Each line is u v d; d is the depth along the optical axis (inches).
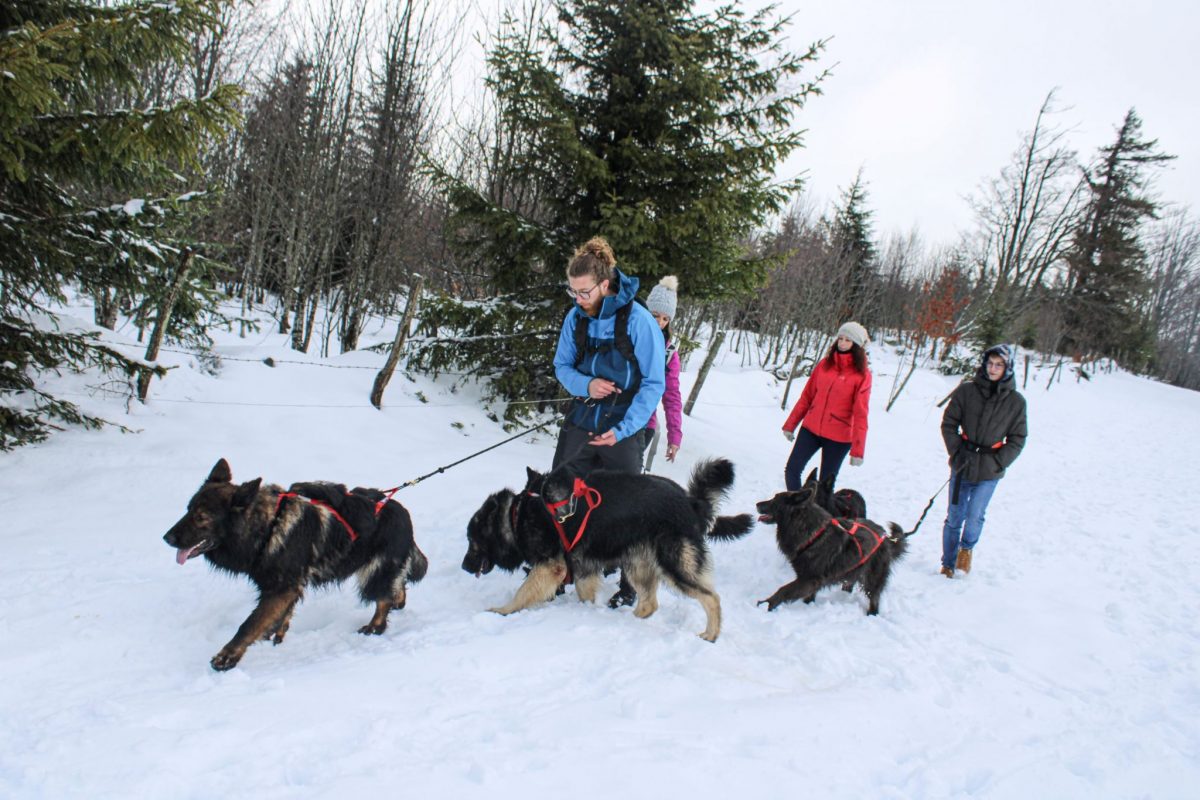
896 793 103.0
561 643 149.5
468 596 185.9
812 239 1163.9
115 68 216.4
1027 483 472.7
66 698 115.4
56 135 211.3
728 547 258.8
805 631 177.9
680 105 354.3
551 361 404.2
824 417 262.1
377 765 97.7
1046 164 1581.0
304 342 558.9
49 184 251.1
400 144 524.4
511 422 402.0
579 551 171.2
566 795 92.4
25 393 267.1
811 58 359.6
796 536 195.6
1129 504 406.9
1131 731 132.4
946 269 1362.0
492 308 382.3
